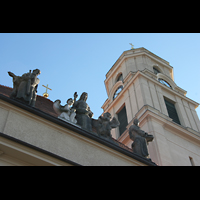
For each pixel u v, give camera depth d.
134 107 30.25
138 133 18.48
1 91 18.23
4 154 11.97
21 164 12.20
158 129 26.45
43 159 12.29
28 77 15.09
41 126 13.90
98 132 16.55
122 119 31.73
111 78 38.47
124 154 15.66
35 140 13.24
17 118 13.40
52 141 13.75
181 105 33.00
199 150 28.17
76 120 16.23
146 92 30.81
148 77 32.84
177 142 27.06
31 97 14.53
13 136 12.73
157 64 37.88
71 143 14.34
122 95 33.59
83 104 17.81
